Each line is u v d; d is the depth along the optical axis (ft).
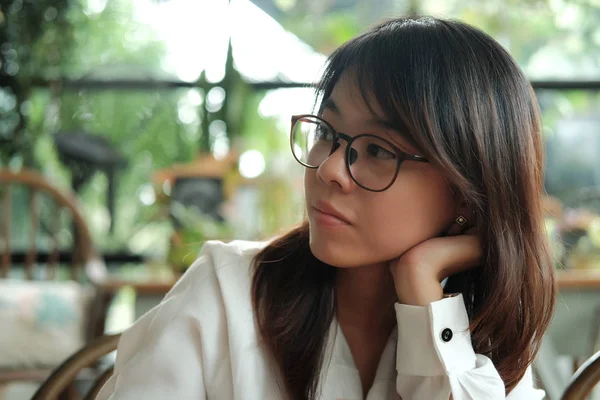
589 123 10.37
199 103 10.32
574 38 10.98
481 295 3.00
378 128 2.66
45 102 10.23
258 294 2.91
